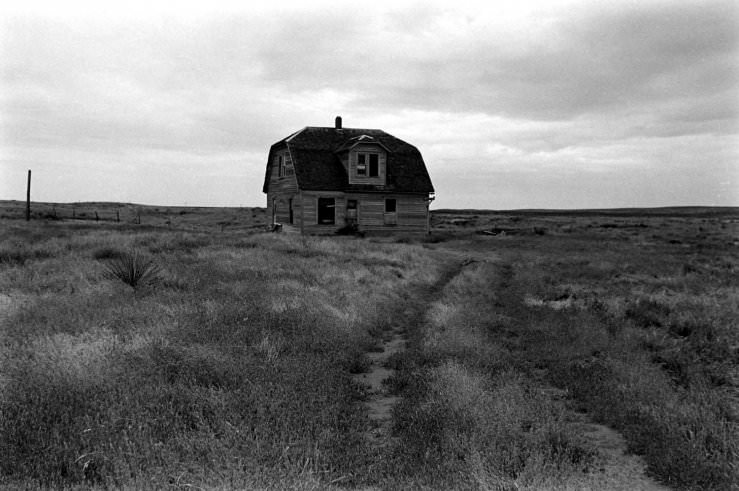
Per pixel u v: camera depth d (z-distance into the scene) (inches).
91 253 781.3
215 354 323.6
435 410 265.4
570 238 1812.3
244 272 683.4
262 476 188.4
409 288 760.3
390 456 224.5
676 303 605.0
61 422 225.8
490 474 202.8
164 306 451.2
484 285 780.0
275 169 1754.4
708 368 368.2
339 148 1633.9
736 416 274.1
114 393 252.1
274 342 378.3
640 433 254.8
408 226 1662.2
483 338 437.4
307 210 1558.8
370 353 432.8
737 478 206.1
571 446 236.4
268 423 238.4
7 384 260.1
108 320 397.4
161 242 965.2
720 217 4594.0
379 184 1620.3
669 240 1733.5
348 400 297.9
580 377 347.6
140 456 198.7
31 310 422.3
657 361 398.3
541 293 718.5
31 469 192.1
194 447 212.2
